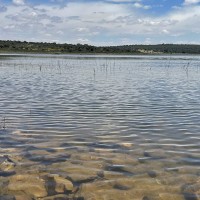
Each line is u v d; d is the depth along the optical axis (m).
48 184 9.51
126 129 15.59
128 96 26.02
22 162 11.14
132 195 8.89
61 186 9.37
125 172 10.36
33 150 12.38
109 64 82.19
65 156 11.77
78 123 16.75
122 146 12.98
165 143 13.37
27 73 49.28
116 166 10.84
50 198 8.74
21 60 93.00
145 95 26.64
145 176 10.05
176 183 9.55
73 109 20.30
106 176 10.06
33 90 28.97
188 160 11.37
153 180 9.77
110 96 25.91
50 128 15.70
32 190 9.14
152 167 10.75
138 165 10.93
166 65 81.12
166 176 10.04
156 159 11.49
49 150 12.41
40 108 20.52
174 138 14.07
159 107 21.08
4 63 75.44
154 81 39.41
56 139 13.89
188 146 12.95
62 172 10.34
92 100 23.78
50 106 21.23
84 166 10.84
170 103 22.61
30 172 10.30
